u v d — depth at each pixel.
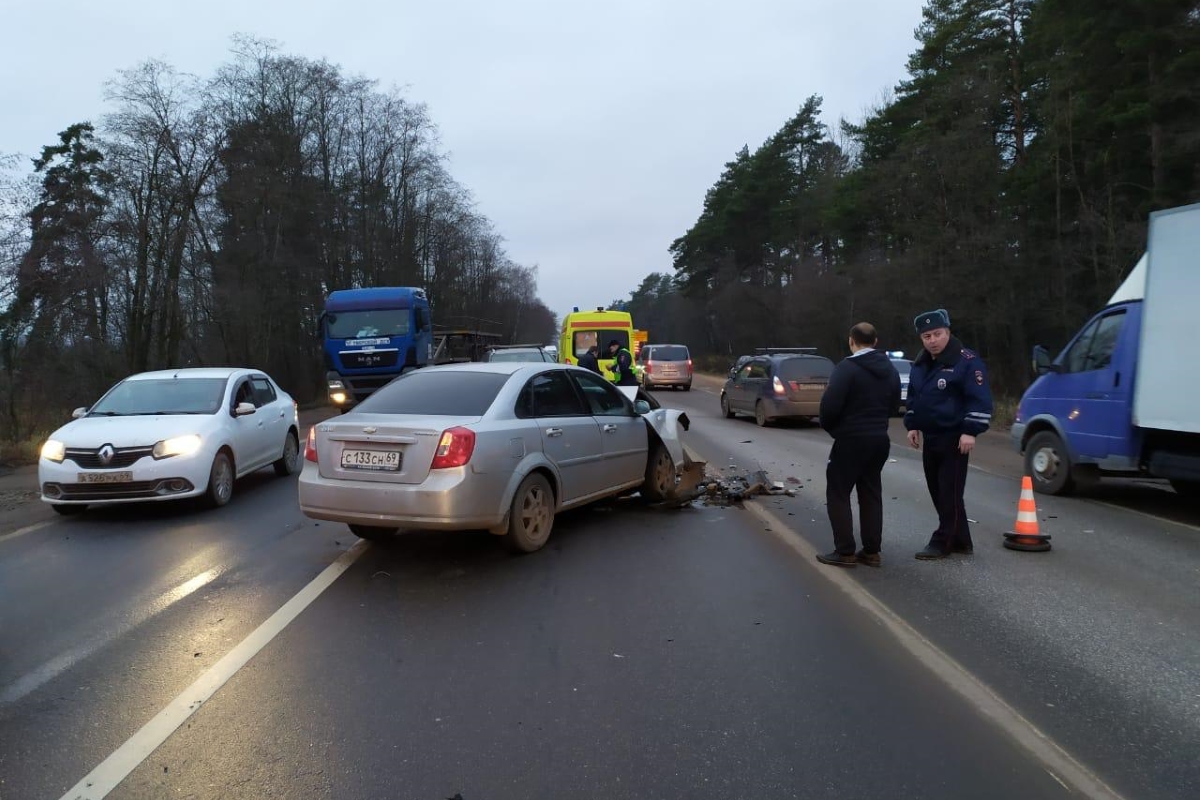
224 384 10.41
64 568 6.82
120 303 23.31
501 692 4.19
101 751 3.61
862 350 6.50
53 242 18.75
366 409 6.96
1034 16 27.72
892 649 4.75
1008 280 29.16
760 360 19.75
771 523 8.23
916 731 3.74
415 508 6.18
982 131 30.64
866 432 6.39
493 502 6.42
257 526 8.39
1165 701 4.05
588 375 8.30
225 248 29.00
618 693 4.17
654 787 3.28
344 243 39.88
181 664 4.61
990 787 3.27
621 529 7.98
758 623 5.21
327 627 5.20
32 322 17.53
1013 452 14.25
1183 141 21.44
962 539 6.93
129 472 8.59
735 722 3.84
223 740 3.70
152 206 24.19
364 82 43.56
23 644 4.98
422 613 5.46
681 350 36.03
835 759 3.49
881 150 38.25
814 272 47.75
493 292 92.25
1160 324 8.05
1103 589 5.92
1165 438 8.41
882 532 7.31
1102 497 9.80
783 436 16.94
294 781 3.35
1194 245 7.73
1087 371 9.30
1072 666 4.49
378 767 3.45
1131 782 3.30
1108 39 23.39
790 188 54.72
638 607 5.54
